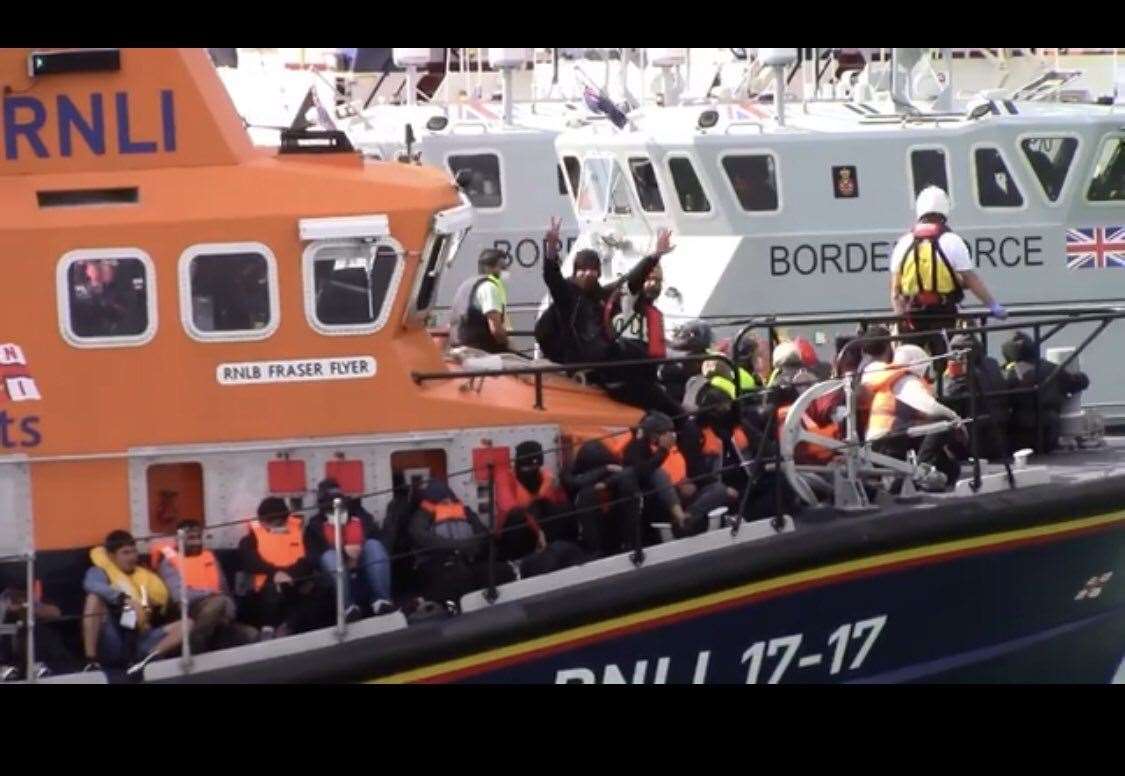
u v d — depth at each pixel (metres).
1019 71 60.75
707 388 28.12
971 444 28.08
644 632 25.23
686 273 44.84
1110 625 29.20
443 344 31.09
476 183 52.72
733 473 27.36
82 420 24.45
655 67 59.66
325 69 68.19
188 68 24.89
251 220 24.56
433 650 24.27
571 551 25.53
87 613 23.86
